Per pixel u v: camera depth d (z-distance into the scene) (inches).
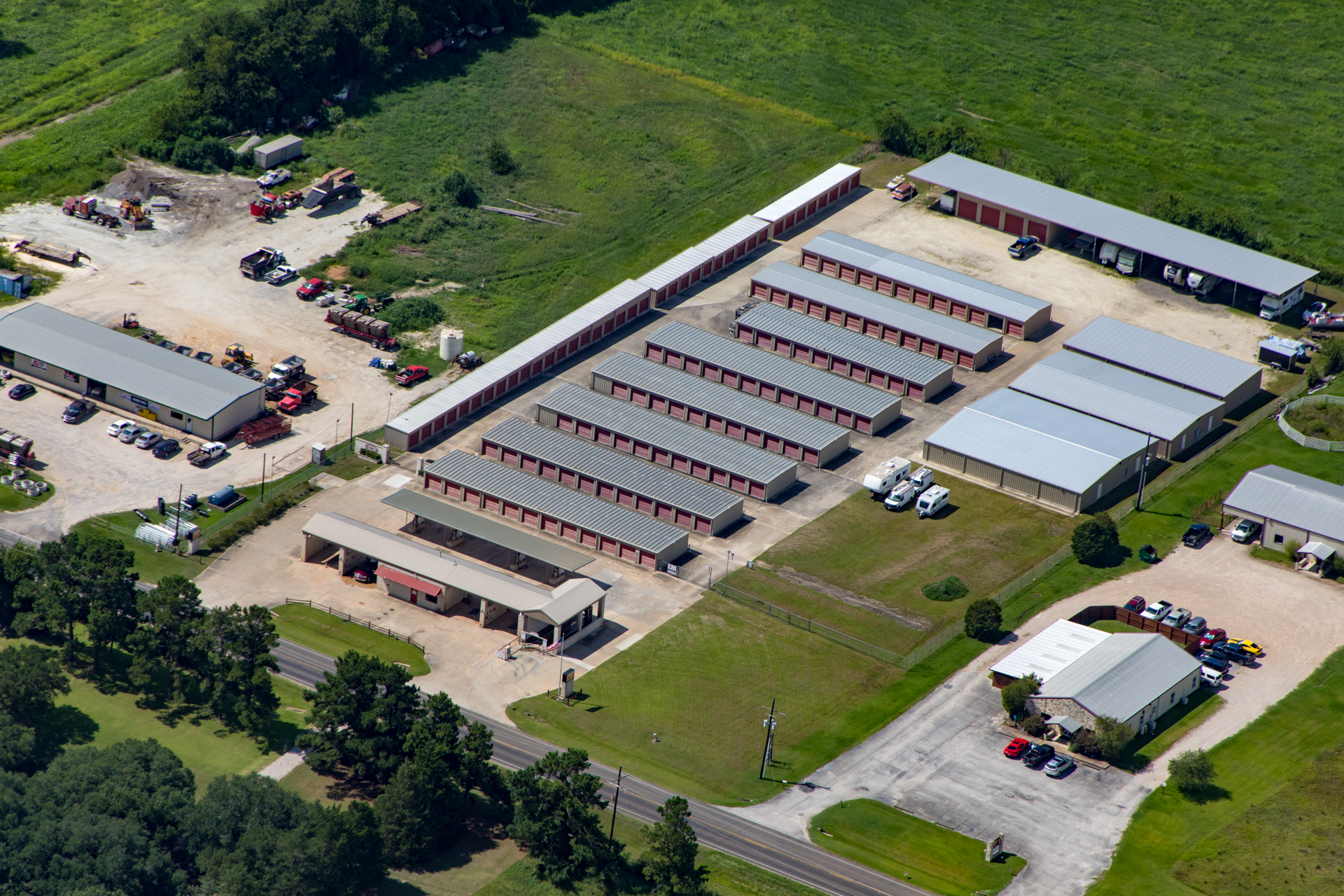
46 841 6333.7
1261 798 7027.6
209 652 7367.1
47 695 7224.4
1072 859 6732.3
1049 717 7362.2
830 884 6565.0
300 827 6456.7
